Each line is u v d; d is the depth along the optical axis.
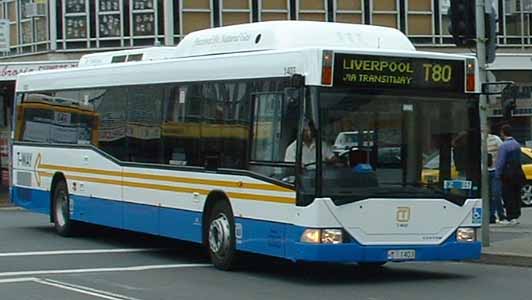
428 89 13.03
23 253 16.59
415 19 38.75
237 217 13.76
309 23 13.88
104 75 17.70
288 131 12.68
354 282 13.22
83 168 18.34
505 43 39.62
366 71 12.64
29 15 38.25
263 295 11.97
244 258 14.27
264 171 13.14
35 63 33.09
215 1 37.28
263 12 37.56
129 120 16.75
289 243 12.57
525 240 17.11
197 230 14.73
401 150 12.84
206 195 14.45
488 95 15.51
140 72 16.48
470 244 13.20
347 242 12.45
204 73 14.67
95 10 37.53
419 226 12.86
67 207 19.03
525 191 26.23
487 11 15.83
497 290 12.50
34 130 20.52
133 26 37.19
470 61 13.31
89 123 18.16
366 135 12.65
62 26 37.91
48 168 19.78
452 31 15.95
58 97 19.44
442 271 14.55
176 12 36.94
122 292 12.20
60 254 16.45
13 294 12.12
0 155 37.44
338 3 38.19
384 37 14.05
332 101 12.46
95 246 17.67
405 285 12.95
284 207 12.70
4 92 36.72
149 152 16.11
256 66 13.47
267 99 13.16
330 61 12.41
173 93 15.48
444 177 13.09
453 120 13.18
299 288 12.60
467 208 13.19
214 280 13.30
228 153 13.98
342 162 12.50
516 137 38.19
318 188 12.32
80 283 13.05
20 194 21.17
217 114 14.29
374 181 12.63
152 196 15.96
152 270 14.40
